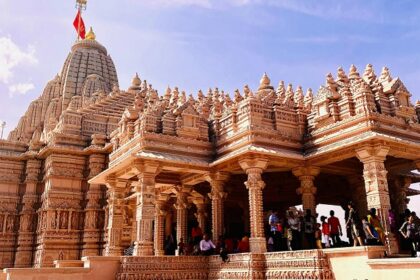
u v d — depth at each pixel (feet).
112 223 68.44
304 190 61.57
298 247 57.31
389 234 48.96
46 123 163.12
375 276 40.78
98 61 189.16
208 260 61.57
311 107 70.44
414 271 37.24
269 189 83.25
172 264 58.29
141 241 57.82
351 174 70.69
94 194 118.01
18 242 118.01
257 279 52.80
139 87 142.20
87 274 53.52
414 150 56.65
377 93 58.95
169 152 63.93
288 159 61.11
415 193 82.38
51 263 110.52
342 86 64.08
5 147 130.21
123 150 69.21
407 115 60.34
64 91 174.40
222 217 64.85
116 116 132.87
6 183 125.08
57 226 113.80
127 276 54.29
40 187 125.80
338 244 57.67
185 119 67.87
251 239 56.39
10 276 49.08
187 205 75.46
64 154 120.98
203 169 65.31
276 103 65.36
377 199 50.60
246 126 61.41
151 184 60.23
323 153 58.34
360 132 55.11
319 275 45.50
